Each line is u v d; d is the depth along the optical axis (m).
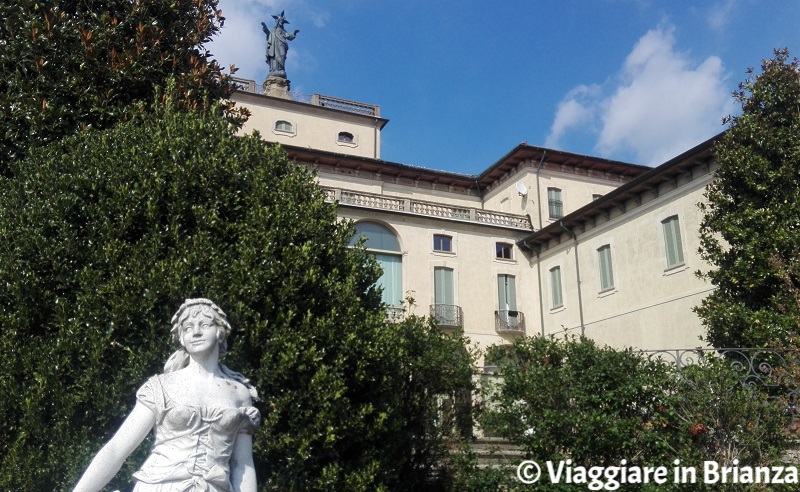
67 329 5.97
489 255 31.28
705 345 21.77
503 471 9.91
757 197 15.14
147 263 6.37
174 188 6.83
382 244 29.50
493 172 34.84
